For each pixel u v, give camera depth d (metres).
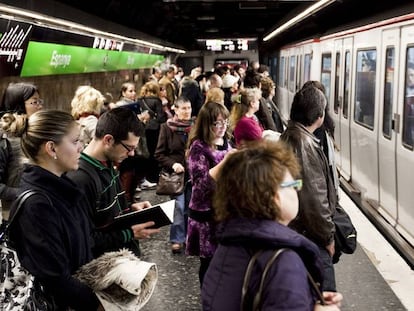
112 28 10.53
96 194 2.84
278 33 20.11
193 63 30.67
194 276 5.04
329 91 11.09
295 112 3.35
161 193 5.45
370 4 9.02
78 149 2.34
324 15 12.96
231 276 1.74
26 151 2.29
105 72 12.43
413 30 6.02
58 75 8.93
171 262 5.41
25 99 3.95
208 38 33.66
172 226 5.61
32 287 2.10
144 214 2.80
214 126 3.78
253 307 1.67
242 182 1.75
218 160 3.79
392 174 6.79
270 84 7.31
